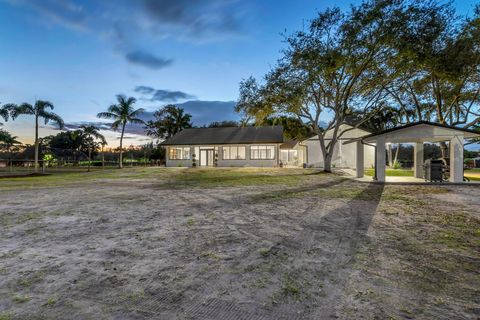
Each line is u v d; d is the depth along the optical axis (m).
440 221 4.96
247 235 4.09
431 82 18.84
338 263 3.02
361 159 14.67
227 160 30.91
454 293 2.33
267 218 5.21
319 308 2.11
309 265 2.97
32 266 2.93
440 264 2.97
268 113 19.36
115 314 2.02
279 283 2.54
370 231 4.32
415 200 7.30
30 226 4.59
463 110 21.08
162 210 5.95
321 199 7.49
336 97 18.83
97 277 2.66
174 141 33.09
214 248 3.51
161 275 2.71
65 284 2.51
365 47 15.09
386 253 3.33
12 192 9.20
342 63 15.04
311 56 15.45
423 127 11.75
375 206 6.46
